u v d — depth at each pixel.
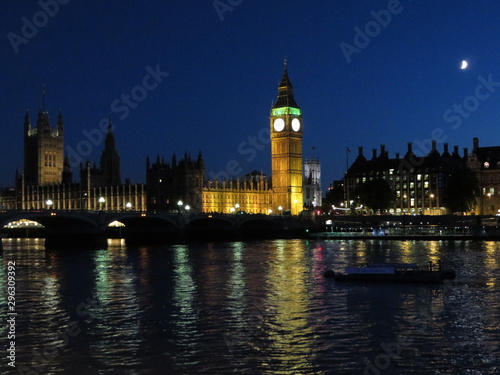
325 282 80.88
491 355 46.06
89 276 90.56
